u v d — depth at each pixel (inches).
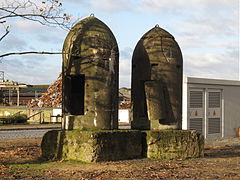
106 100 537.0
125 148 532.1
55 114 1706.4
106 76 538.6
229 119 1090.1
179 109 597.6
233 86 1103.0
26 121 1649.9
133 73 615.2
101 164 485.7
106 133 507.5
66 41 551.8
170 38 605.9
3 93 2497.5
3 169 450.6
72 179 397.1
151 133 553.9
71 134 517.3
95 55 535.2
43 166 476.7
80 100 583.2
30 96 2598.4
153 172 443.5
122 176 414.6
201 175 435.8
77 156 508.7
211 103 1033.5
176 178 414.3
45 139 547.2
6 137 979.3
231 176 435.2
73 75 547.8
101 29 552.1
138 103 607.8
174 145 564.1
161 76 585.3
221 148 767.7
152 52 590.2
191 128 971.9
